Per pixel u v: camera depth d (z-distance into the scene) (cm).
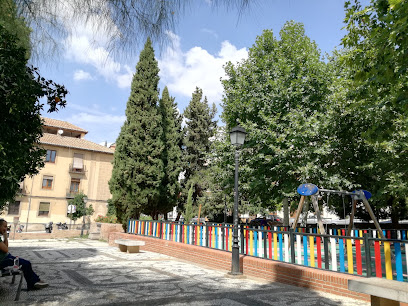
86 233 2448
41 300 557
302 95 1499
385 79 658
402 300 362
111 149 4609
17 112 524
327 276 657
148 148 2031
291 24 1730
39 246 1638
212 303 561
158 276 814
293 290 677
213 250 1016
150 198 2022
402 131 1182
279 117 1448
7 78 490
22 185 3812
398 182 1405
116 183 1995
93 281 735
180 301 571
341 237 675
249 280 793
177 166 2425
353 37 712
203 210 3475
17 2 294
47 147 4019
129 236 1606
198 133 3850
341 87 1317
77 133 4547
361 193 1014
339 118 1316
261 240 897
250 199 1902
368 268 617
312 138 1409
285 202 1914
